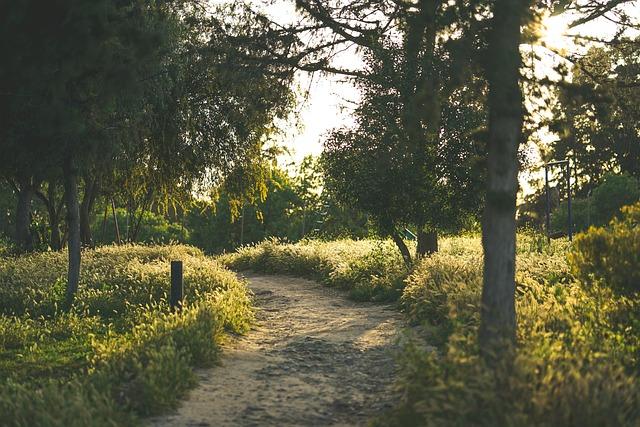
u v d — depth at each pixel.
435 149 16.95
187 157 25.02
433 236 20.44
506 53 7.15
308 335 12.17
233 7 17.72
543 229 39.91
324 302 17.25
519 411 5.27
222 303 12.87
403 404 6.86
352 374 9.12
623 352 7.80
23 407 6.71
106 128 14.20
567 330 8.52
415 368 7.06
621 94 12.67
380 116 16.94
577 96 8.04
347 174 18.19
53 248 32.16
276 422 6.98
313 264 24.84
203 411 7.32
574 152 52.94
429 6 7.78
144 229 87.50
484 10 7.54
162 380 7.68
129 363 8.52
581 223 56.91
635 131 51.59
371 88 16.95
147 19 14.49
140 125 16.75
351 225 35.44
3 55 7.58
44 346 11.38
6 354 10.90
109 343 9.98
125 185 29.11
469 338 7.77
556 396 5.50
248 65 17.56
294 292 19.73
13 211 52.62
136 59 9.01
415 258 19.66
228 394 8.02
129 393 7.50
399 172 17.20
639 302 9.04
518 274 14.28
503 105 7.14
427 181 17.59
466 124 16.48
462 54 7.54
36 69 7.91
